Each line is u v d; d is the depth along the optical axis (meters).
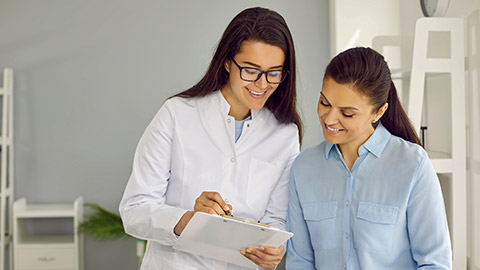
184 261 1.65
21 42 4.10
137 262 4.20
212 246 1.54
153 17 4.11
